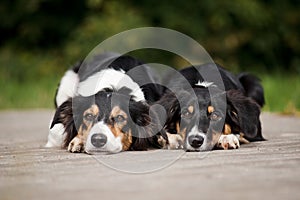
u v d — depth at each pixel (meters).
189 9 20.62
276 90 13.40
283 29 21.66
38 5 21.50
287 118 10.83
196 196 3.88
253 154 5.89
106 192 4.05
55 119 7.12
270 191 4.01
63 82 8.84
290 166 5.01
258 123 7.18
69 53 19.91
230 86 7.68
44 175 4.81
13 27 22.34
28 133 9.21
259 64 21.55
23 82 19.56
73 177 4.66
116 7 20.31
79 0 22.11
